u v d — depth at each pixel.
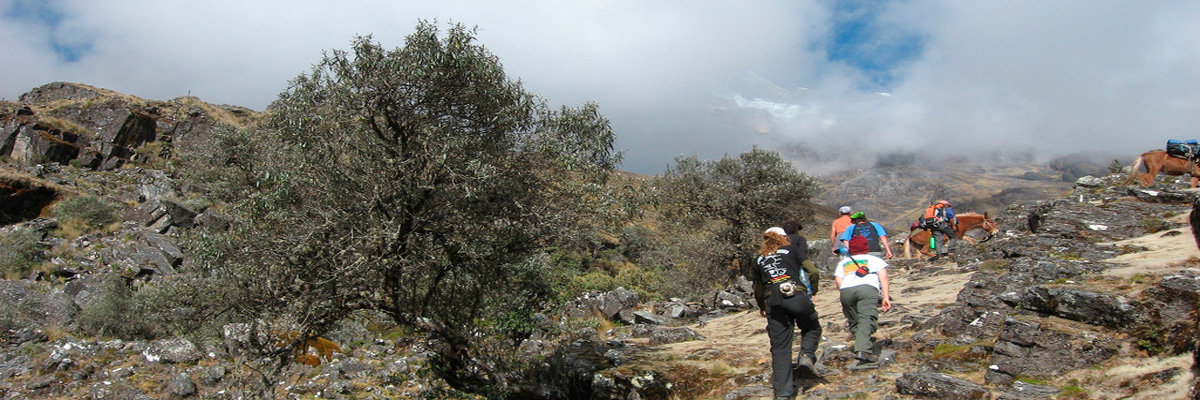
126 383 9.67
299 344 7.37
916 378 5.36
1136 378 4.57
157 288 14.38
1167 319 4.99
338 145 7.38
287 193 7.20
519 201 8.16
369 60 7.37
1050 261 8.23
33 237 22.36
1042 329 5.62
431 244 7.83
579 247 8.88
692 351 9.32
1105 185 17.81
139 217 26.84
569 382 8.93
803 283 5.88
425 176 7.53
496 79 7.95
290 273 7.27
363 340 12.96
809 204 31.30
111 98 46.59
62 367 10.17
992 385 5.38
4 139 38.72
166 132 47.19
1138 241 10.63
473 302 9.07
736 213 29.34
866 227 7.08
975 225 17.73
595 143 8.38
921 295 10.88
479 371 8.74
